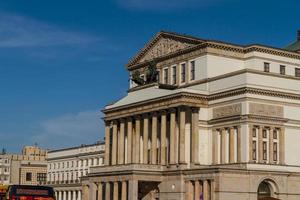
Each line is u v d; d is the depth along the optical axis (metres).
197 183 133.50
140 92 156.88
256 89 136.12
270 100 138.50
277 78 140.25
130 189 139.88
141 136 155.62
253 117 135.12
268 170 133.25
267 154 136.75
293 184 136.75
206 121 145.00
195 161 141.12
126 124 159.75
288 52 155.50
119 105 160.88
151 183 146.50
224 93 140.88
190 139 143.50
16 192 84.31
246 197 129.50
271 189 134.88
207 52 148.88
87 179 167.75
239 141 136.00
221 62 150.50
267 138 137.25
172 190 139.50
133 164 140.25
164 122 147.12
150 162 150.25
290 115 141.00
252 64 151.12
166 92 147.00
